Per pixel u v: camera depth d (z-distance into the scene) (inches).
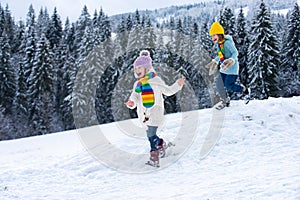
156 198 154.7
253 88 1070.4
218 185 161.0
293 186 139.6
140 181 197.5
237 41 1289.4
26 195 188.5
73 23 2193.7
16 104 1508.4
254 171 181.0
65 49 1721.2
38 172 240.8
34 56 1535.4
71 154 290.8
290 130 262.8
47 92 1456.7
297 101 326.6
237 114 289.6
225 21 1305.4
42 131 1422.2
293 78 1322.6
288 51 1314.0
